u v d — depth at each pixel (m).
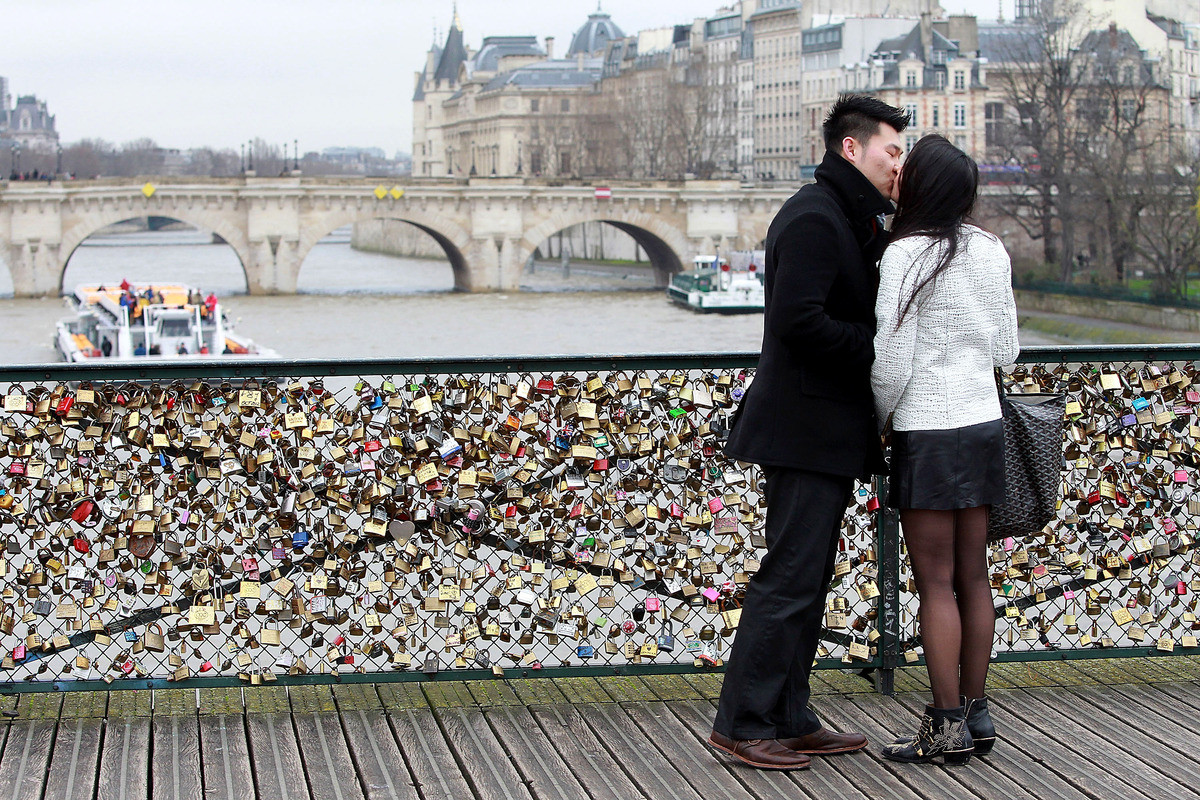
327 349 69.69
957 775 6.76
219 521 7.44
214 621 7.43
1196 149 91.50
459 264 109.69
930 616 6.77
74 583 7.38
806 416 6.49
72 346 57.09
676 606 7.75
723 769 6.79
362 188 103.81
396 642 7.79
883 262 6.55
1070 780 6.70
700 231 110.12
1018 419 6.88
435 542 7.57
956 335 6.55
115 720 7.32
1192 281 78.38
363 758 6.88
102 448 7.37
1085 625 8.73
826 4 157.38
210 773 6.71
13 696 7.57
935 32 136.75
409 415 7.49
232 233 102.38
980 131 136.12
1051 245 85.50
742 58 171.12
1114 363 8.15
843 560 7.78
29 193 95.75
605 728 7.29
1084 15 112.62
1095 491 8.02
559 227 108.12
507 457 7.55
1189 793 6.55
